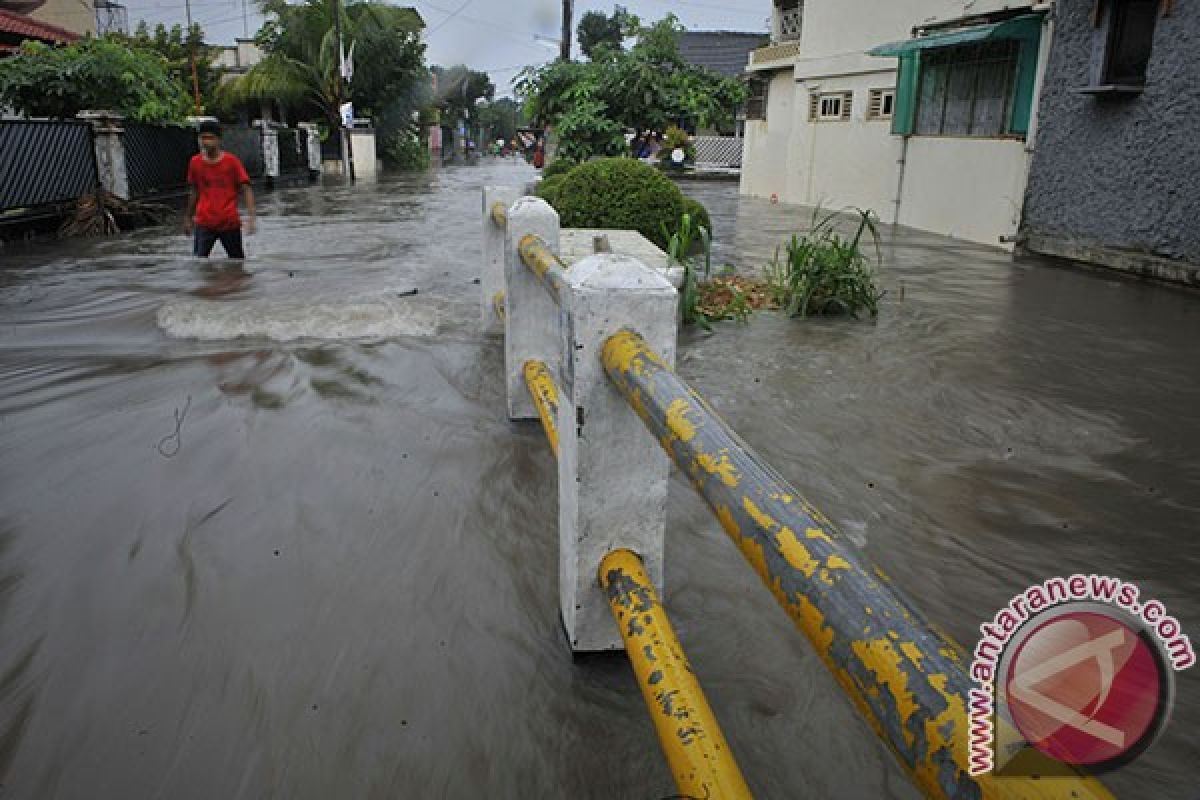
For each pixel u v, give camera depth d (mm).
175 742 1794
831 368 4625
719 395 4129
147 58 13445
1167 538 2760
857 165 14352
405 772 1711
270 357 4570
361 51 26734
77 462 3193
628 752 1763
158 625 2191
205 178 7820
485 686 1967
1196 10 7449
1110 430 3756
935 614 2295
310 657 2064
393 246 9180
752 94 19641
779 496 1125
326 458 3240
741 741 1799
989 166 10508
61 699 1920
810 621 963
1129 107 8234
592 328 1840
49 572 2434
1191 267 7445
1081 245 8805
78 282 6809
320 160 24312
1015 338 5461
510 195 4836
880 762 1739
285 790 1669
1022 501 3020
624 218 8086
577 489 1944
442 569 2467
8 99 11906
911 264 8789
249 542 2609
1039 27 9516
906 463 3352
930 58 11977
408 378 4234
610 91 15016
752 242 10328
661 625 1714
